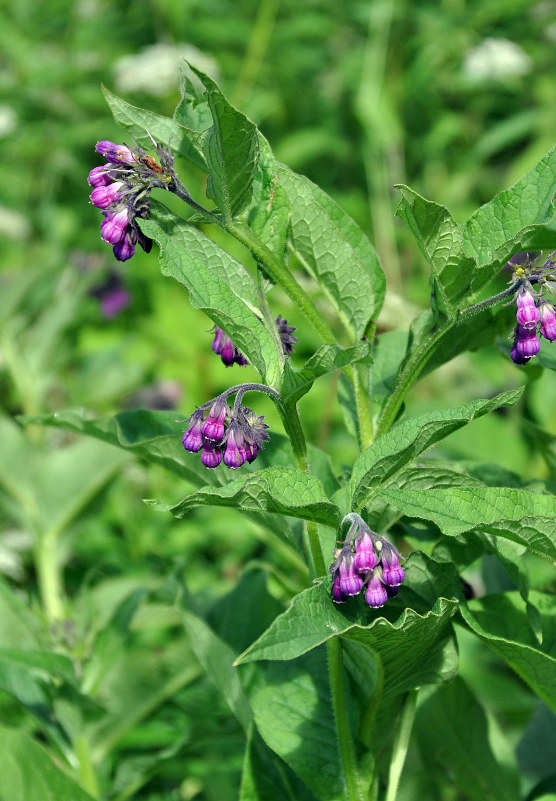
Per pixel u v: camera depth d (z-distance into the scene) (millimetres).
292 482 867
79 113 2924
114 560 1728
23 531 1772
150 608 1278
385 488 880
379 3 2889
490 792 1046
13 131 2850
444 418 857
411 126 3002
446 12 3033
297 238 926
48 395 1933
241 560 1772
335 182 2932
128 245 906
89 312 2264
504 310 983
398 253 2770
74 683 1124
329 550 947
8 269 2387
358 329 941
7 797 945
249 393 2105
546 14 3205
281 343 925
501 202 915
